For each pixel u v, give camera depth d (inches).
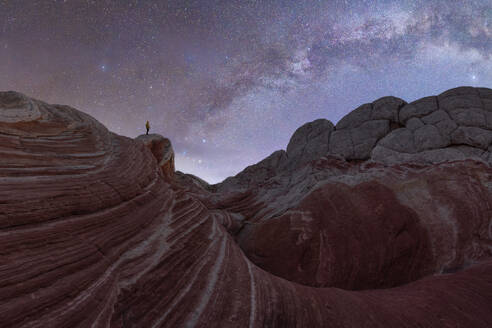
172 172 700.7
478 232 243.9
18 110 139.8
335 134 765.9
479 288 157.5
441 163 321.4
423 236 252.1
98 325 86.6
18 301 73.7
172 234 172.1
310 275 260.4
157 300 114.6
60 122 171.5
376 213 277.0
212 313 119.6
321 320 133.3
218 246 198.5
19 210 97.3
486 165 296.7
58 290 86.3
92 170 157.4
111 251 122.7
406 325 128.6
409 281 230.8
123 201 164.9
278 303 140.8
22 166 114.1
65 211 118.4
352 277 244.4
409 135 614.5
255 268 186.2
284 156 887.7
